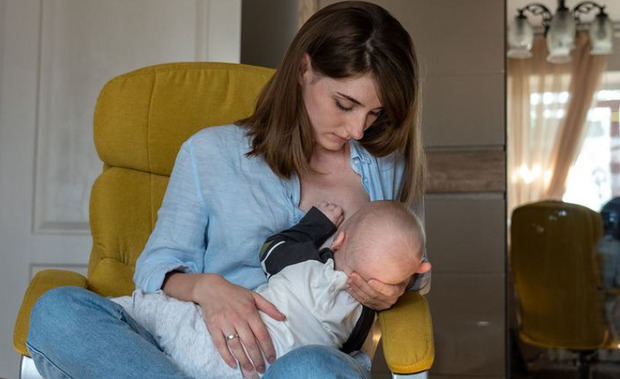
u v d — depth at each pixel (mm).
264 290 1256
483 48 3219
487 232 3209
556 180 4285
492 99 3209
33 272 2562
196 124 1720
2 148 2598
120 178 1701
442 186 3232
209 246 1429
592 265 3604
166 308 1227
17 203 2580
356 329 1273
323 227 1354
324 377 930
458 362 3219
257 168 1434
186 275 1302
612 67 4262
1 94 2609
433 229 3234
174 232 1403
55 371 1121
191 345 1184
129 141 1695
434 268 3230
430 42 3244
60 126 2604
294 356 958
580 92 4281
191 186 1433
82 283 1480
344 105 1296
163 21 2588
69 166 2590
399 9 3260
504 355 3191
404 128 1396
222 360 1177
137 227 1681
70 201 2580
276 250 1312
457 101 3229
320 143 1395
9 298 2555
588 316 3553
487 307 3211
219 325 1177
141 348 1060
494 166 3205
